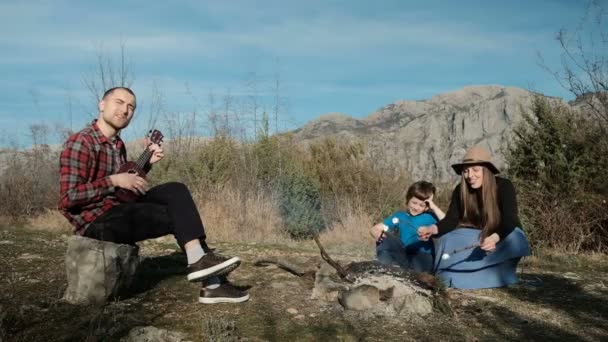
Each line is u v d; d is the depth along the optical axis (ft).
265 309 13.33
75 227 13.23
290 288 15.33
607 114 29.30
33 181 41.65
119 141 13.87
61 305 12.53
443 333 12.25
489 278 16.65
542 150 29.66
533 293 16.15
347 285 14.52
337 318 12.92
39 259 17.48
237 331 11.73
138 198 13.28
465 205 16.97
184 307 13.19
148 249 22.13
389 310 13.44
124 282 13.26
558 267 21.42
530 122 31.07
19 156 43.42
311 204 39.32
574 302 15.23
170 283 15.30
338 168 41.68
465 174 16.76
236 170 38.34
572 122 29.89
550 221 27.71
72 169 12.69
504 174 31.83
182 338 11.16
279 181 38.83
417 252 17.83
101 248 12.70
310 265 16.78
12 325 11.27
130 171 13.39
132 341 10.85
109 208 13.07
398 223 18.19
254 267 18.17
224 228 32.17
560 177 28.94
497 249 16.49
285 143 44.29
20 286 14.08
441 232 17.11
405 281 14.52
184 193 12.99
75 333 11.05
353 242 32.86
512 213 16.39
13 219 38.24
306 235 35.99
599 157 28.66
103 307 12.46
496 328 12.77
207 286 13.53
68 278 12.96
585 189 28.48
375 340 11.62
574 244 27.09
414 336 11.98
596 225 27.48
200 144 40.88
